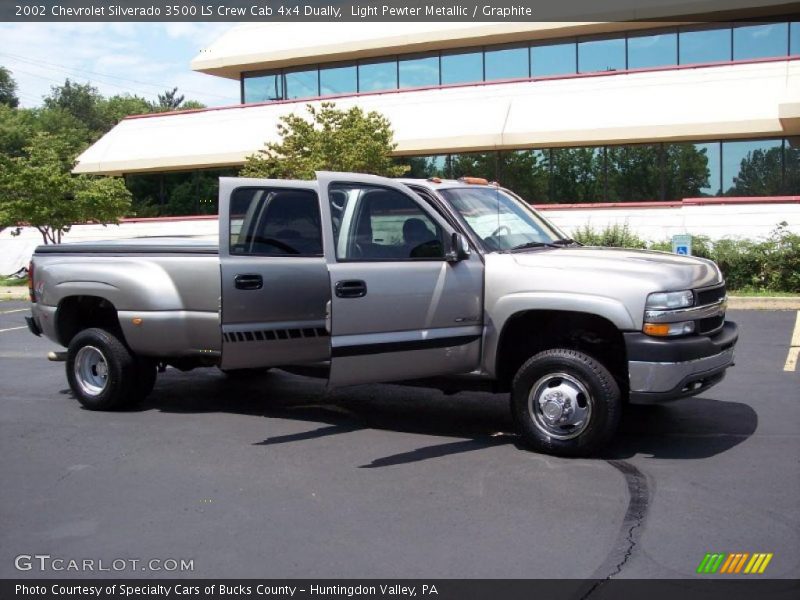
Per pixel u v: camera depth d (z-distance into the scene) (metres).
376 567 4.20
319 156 20.02
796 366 9.36
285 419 7.40
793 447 6.19
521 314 6.18
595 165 22.72
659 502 5.05
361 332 6.15
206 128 26.75
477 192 7.05
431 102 24.05
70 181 23.00
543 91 22.88
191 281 7.21
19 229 25.77
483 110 23.14
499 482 5.48
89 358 7.81
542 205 21.06
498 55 25.12
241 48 27.83
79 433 6.98
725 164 21.50
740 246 17.30
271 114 25.88
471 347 6.33
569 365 5.86
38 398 8.49
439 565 4.21
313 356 7.12
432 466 5.88
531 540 4.50
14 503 5.25
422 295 6.28
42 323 8.07
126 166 27.28
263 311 6.84
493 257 6.34
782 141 20.97
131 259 7.52
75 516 5.00
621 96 21.88
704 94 21.06
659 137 21.22
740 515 4.81
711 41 22.98
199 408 7.89
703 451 6.12
